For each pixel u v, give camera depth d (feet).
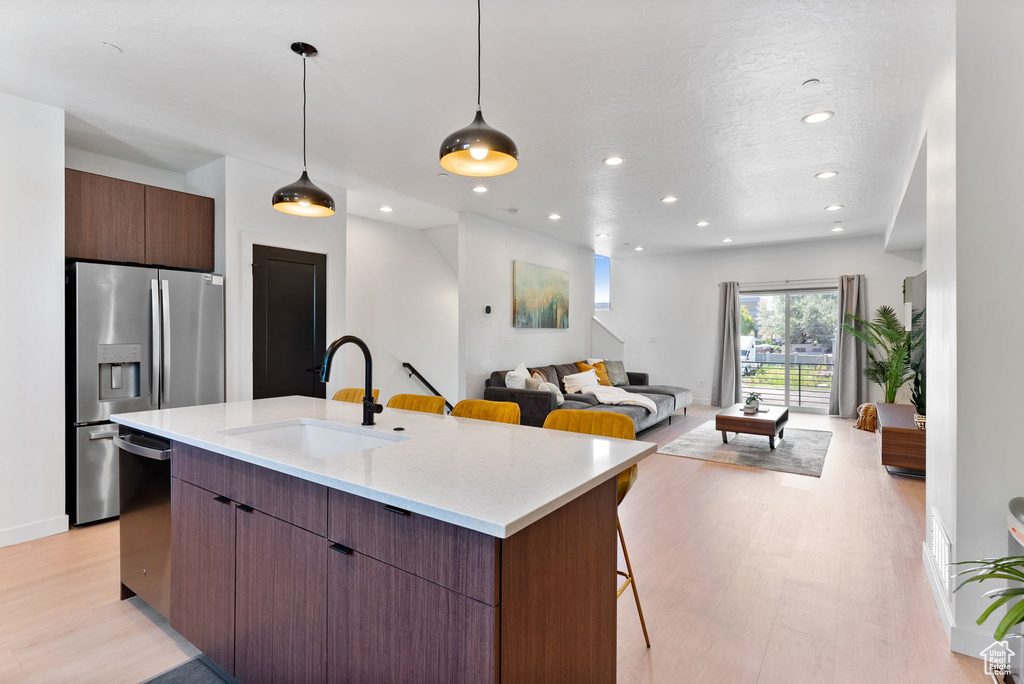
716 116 9.98
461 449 5.44
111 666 6.09
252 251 12.91
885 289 22.59
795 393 25.02
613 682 5.20
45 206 9.70
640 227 20.74
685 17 6.85
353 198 16.25
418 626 3.95
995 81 6.06
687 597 7.65
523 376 18.56
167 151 12.14
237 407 8.34
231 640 5.57
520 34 7.25
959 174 6.21
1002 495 6.08
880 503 11.79
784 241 24.00
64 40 7.46
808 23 6.97
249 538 5.33
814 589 7.88
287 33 7.27
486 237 19.20
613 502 5.18
